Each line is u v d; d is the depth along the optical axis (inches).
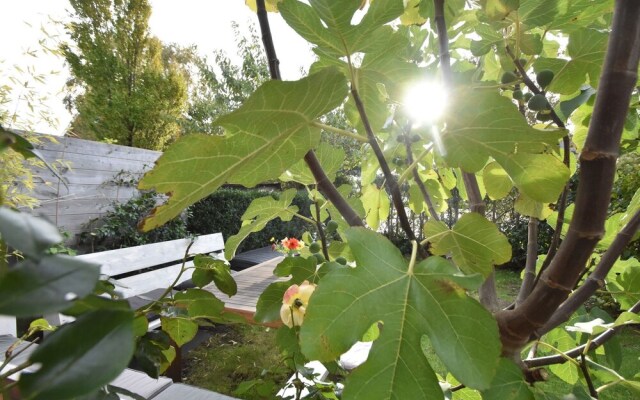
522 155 22.9
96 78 378.0
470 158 23.7
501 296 178.7
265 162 22.1
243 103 15.9
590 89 31.0
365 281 18.3
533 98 25.2
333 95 18.7
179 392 38.6
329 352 16.7
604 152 18.1
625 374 100.3
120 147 219.8
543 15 26.6
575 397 21.0
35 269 8.1
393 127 39.5
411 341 17.1
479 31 31.3
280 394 41.8
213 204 279.7
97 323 8.8
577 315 37.1
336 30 20.3
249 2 35.9
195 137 17.0
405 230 22.7
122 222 210.5
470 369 16.1
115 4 388.2
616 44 18.3
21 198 106.5
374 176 55.0
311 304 17.3
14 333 72.8
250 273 156.2
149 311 26.1
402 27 41.0
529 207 32.9
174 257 168.9
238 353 139.4
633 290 35.7
